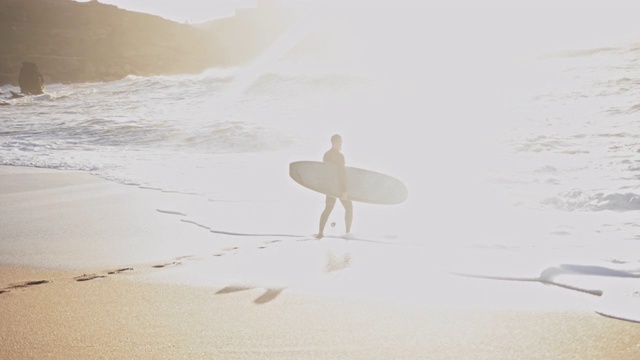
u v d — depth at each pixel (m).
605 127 17.42
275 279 4.85
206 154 18.69
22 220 8.50
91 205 9.75
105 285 4.80
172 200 10.02
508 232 6.80
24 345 3.39
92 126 27.12
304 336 3.45
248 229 7.33
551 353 3.03
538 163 12.92
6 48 89.50
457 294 4.26
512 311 3.80
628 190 9.31
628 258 5.21
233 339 3.42
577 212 8.24
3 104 44.56
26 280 5.08
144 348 3.29
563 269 4.77
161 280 4.93
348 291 4.43
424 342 3.29
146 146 21.39
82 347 3.33
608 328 3.37
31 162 17.36
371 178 7.21
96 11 100.81
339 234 6.86
